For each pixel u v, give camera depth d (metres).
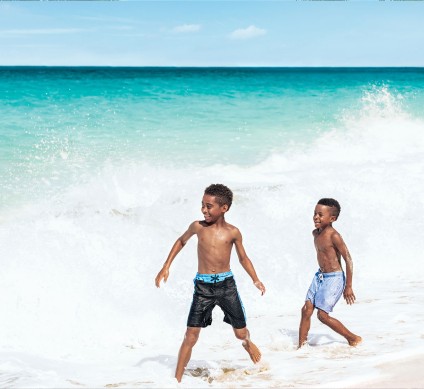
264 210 9.56
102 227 8.41
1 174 11.90
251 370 4.45
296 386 3.96
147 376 4.34
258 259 7.91
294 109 23.27
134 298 6.57
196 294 4.30
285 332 5.75
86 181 11.59
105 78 41.97
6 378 4.10
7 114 19.28
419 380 3.98
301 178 11.75
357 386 3.90
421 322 5.79
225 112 22.34
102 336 5.75
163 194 10.38
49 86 29.12
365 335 5.32
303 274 7.70
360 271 8.08
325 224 5.22
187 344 4.25
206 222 4.34
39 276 6.63
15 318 5.84
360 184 11.18
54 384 3.99
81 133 16.88
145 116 20.61
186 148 15.60
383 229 9.45
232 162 14.12
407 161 13.73
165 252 7.82
